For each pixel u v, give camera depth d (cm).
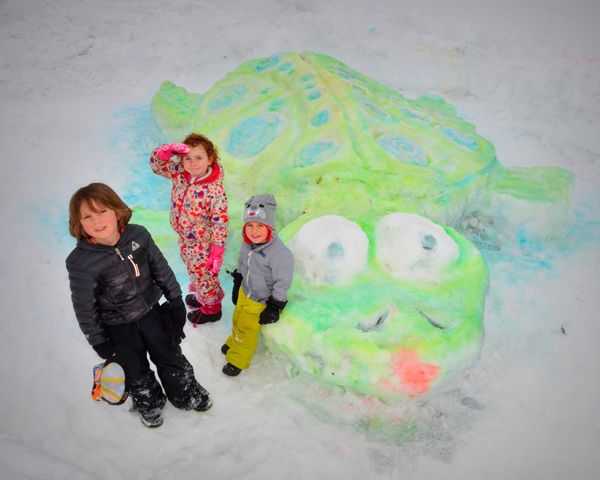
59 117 657
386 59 773
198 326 374
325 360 300
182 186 321
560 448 302
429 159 428
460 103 707
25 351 353
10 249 448
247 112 491
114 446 293
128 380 258
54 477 270
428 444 301
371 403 318
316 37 828
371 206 390
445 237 346
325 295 324
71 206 225
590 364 355
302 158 417
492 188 445
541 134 632
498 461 295
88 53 802
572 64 709
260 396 324
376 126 448
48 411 311
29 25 867
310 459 289
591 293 412
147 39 836
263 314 301
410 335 298
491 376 344
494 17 894
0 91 704
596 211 505
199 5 941
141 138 614
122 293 251
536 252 451
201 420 309
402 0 972
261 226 282
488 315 390
